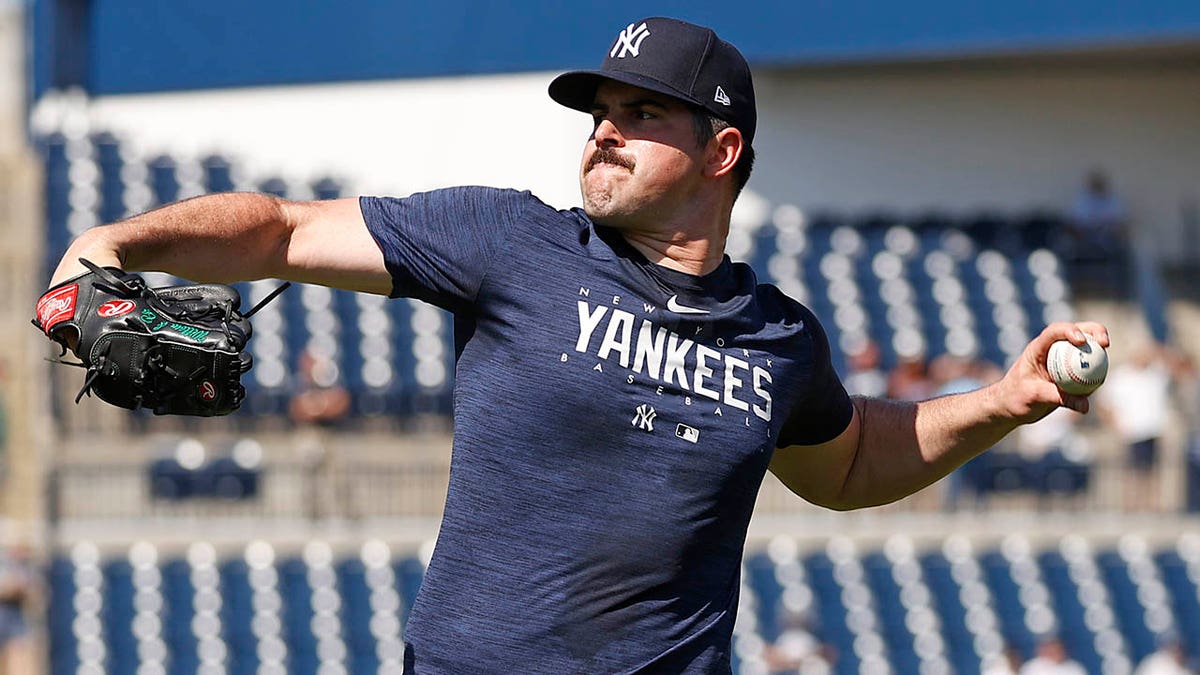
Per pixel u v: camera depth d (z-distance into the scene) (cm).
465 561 1036
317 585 4706
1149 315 5831
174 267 1011
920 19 5650
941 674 4628
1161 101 6278
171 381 962
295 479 4869
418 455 5141
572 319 1035
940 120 6200
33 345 5312
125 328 948
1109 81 6253
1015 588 4809
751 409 1065
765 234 5928
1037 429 4988
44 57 6272
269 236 1034
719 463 1047
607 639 1027
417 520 4844
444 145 6150
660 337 1048
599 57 5991
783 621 4675
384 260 1048
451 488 1055
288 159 6150
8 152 7225
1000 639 4697
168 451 4941
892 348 5512
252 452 4859
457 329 1075
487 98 6150
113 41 6238
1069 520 4925
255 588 4684
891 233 6006
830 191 6156
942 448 1243
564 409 1027
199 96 6200
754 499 1081
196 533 4762
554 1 6047
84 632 4556
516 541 1030
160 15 6238
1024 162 6228
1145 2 5366
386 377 5319
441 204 1062
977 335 5591
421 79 6141
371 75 6153
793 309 1141
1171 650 4591
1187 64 6262
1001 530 4916
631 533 1027
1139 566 4869
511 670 1023
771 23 5862
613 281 1050
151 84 6209
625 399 1030
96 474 4759
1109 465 4969
